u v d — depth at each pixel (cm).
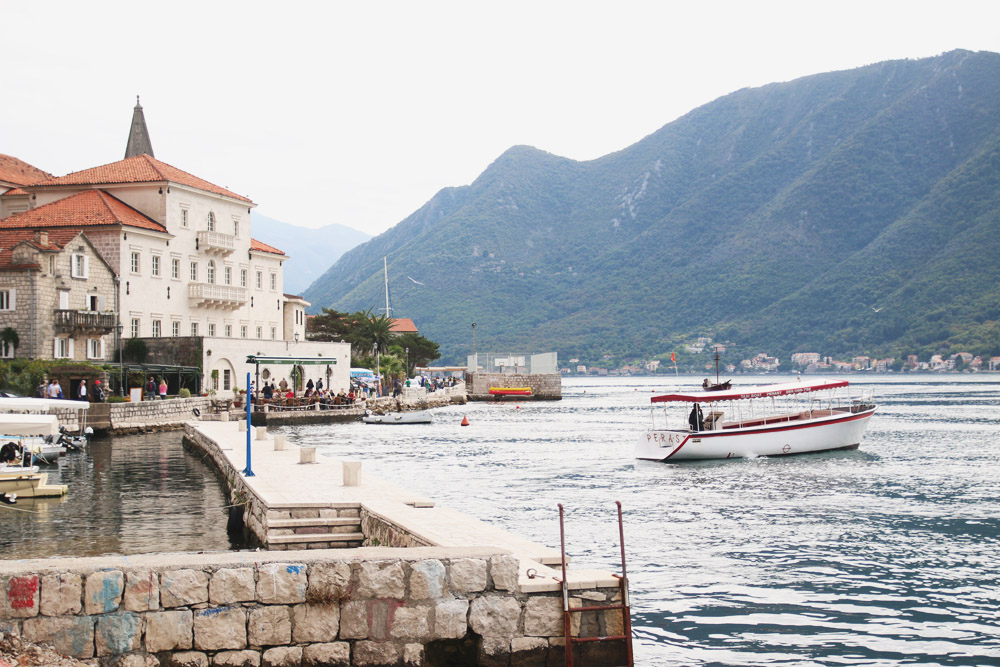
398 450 6275
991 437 7275
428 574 1378
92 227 7944
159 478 4094
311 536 2367
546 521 3328
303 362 9600
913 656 1856
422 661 1372
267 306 10756
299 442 6731
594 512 3556
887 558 2706
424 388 14200
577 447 6631
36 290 6944
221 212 9706
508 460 5631
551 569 1549
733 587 2369
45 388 5906
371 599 1360
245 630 1316
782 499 3953
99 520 3006
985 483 4488
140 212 8756
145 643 1284
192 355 8031
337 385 10431
